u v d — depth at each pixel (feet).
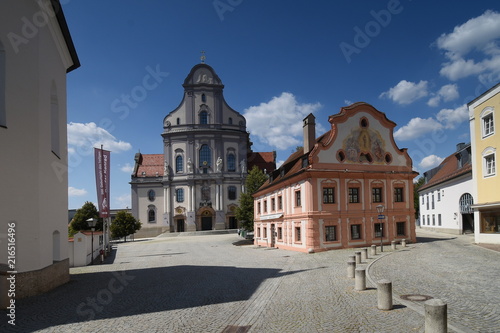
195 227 245.65
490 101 88.99
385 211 108.17
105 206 116.98
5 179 44.60
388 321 29.86
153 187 253.44
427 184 184.96
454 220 149.59
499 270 52.11
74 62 68.33
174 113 257.14
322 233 100.68
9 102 45.73
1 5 45.37
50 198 52.95
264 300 40.91
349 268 52.90
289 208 114.01
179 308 38.42
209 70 258.98
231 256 99.60
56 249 57.47
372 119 110.73
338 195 103.35
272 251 111.75
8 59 45.96
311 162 101.76
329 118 106.52
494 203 86.79
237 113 263.29
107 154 118.42
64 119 64.64
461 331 26.58
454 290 40.11
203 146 253.85
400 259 70.49
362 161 108.27
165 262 88.99
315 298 40.27
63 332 30.83
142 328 31.48
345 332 27.94
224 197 252.21
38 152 48.37
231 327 31.04
